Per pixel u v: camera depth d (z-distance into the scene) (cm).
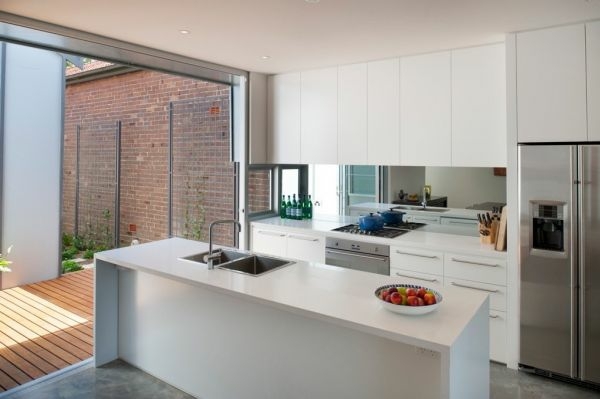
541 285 310
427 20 291
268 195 515
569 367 303
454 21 294
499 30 312
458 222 402
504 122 341
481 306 216
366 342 215
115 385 308
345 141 427
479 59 351
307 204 499
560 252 302
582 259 294
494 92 345
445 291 238
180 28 311
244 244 475
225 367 276
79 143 712
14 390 297
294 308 211
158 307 314
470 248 339
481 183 388
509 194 323
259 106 472
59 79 529
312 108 448
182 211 586
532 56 310
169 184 600
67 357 346
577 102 296
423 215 423
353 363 220
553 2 258
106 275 337
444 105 369
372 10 273
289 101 464
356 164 421
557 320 306
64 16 286
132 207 646
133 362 336
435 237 383
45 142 521
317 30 314
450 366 170
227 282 249
